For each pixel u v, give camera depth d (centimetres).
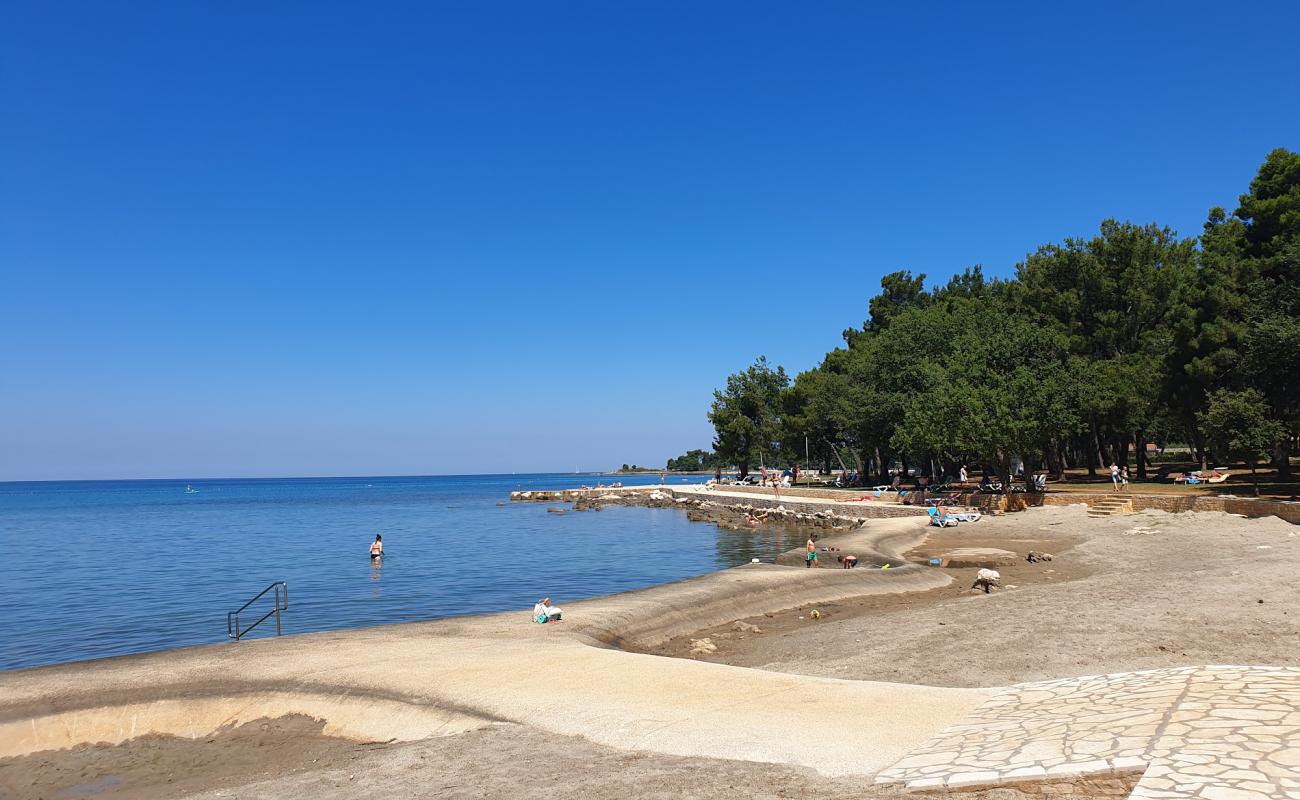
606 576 3516
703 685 1204
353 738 1221
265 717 1329
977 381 5100
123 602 2962
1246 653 1409
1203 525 3556
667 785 816
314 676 1434
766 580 2633
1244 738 689
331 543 5434
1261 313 3859
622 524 6925
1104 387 4991
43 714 1341
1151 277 5462
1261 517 3484
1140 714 805
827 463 11719
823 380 8312
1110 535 3666
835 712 1011
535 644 1636
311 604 2844
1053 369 4900
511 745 1030
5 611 2784
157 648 2194
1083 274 5656
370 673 1420
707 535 5612
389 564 4069
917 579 2772
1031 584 2605
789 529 5869
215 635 2358
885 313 9244
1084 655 1472
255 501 14600
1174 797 591
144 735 1310
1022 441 4681
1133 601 1903
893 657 1584
